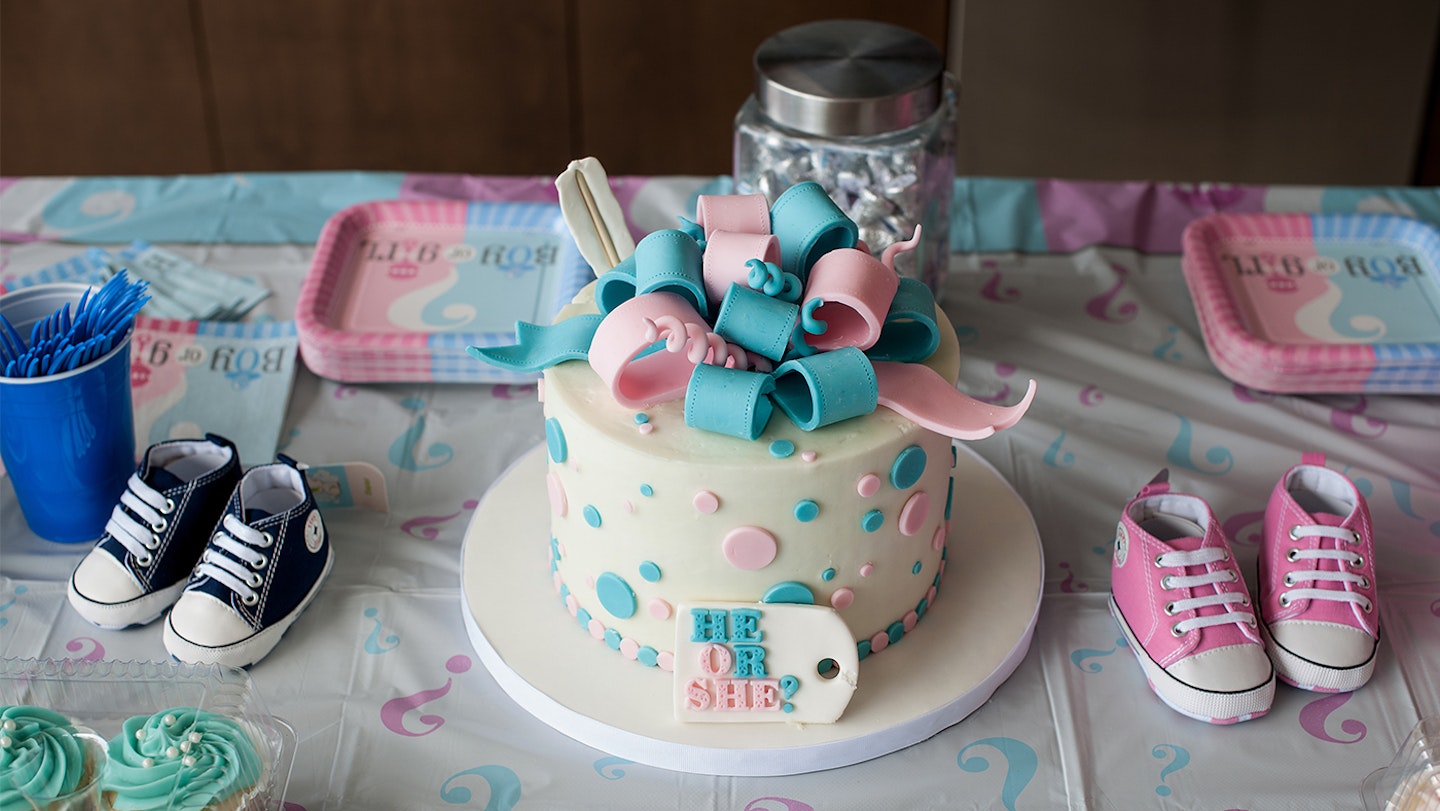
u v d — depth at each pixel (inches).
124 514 39.4
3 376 38.9
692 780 34.8
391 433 47.8
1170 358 52.0
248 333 51.4
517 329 36.8
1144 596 37.7
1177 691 36.3
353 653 38.8
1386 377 48.2
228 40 100.3
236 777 31.5
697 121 104.3
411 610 40.4
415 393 49.9
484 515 42.9
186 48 100.4
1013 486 45.6
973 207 59.5
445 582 41.6
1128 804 34.4
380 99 103.3
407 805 34.1
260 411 47.9
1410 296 51.9
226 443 41.5
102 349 40.1
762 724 35.1
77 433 39.9
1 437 40.3
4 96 101.8
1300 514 38.6
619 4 98.9
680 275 33.3
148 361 49.3
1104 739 36.3
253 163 106.3
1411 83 91.7
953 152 51.3
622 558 35.0
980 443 47.6
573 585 37.9
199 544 40.1
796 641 34.5
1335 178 96.7
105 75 101.3
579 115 104.2
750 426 32.0
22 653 38.5
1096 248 57.5
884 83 46.2
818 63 47.4
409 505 44.8
